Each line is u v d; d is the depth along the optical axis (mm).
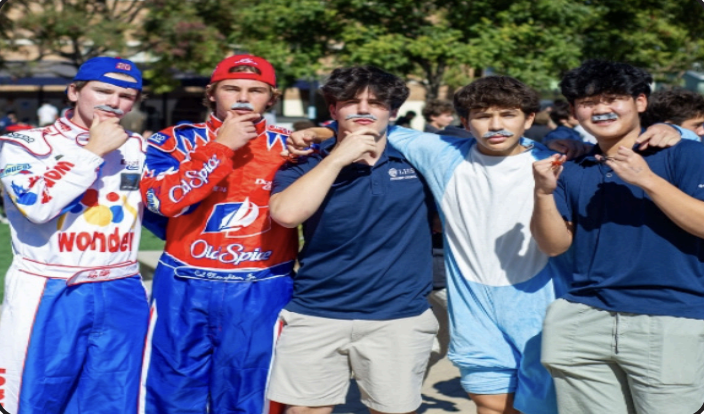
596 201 3117
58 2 18922
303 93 26359
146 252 8242
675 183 3035
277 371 3445
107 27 18328
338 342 3389
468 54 9289
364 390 3451
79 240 3537
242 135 3385
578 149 3363
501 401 3498
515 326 3389
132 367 3645
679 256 3020
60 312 3523
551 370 3262
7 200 3570
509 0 9789
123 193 3629
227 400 3592
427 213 3469
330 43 10711
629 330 3057
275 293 3578
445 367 5715
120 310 3623
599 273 3109
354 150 3154
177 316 3557
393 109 3344
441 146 3443
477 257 3389
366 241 3326
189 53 18250
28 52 19672
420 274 3441
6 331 3545
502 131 3207
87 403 3604
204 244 3527
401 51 9672
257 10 10719
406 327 3371
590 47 11297
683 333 3010
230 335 3533
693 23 12977
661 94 4609
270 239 3559
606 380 3189
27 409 3496
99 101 3520
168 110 25703
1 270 8703
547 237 3137
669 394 3029
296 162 3447
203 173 3350
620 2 11148
